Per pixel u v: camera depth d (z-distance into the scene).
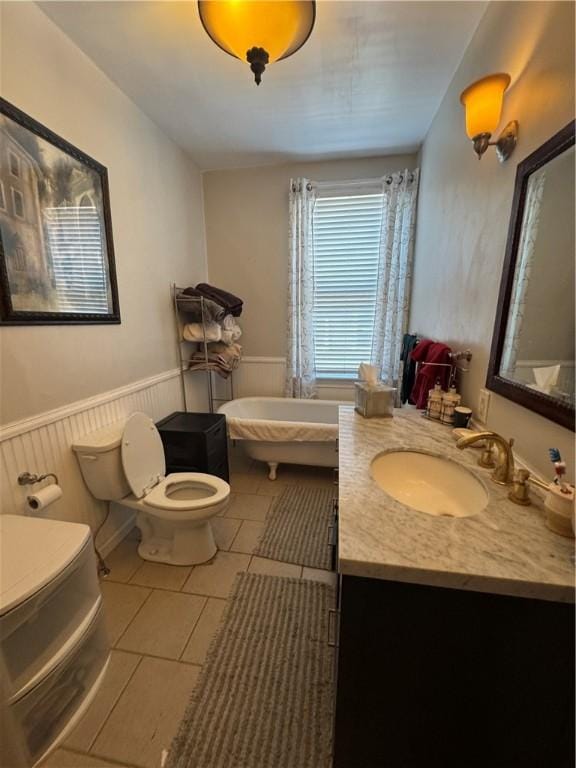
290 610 1.49
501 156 1.18
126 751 1.01
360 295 3.04
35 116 1.36
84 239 1.62
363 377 1.67
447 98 1.88
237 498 2.41
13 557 1.03
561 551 0.70
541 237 0.95
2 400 1.26
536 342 0.97
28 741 0.94
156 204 2.28
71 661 1.04
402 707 0.77
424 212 2.42
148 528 1.85
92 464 1.60
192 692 1.17
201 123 2.24
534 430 0.98
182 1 1.33
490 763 0.76
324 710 1.11
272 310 3.19
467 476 1.06
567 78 0.86
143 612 1.48
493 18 1.30
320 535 1.99
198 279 3.00
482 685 0.72
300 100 1.99
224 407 2.89
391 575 0.67
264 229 3.04
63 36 1.48
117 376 1.91
